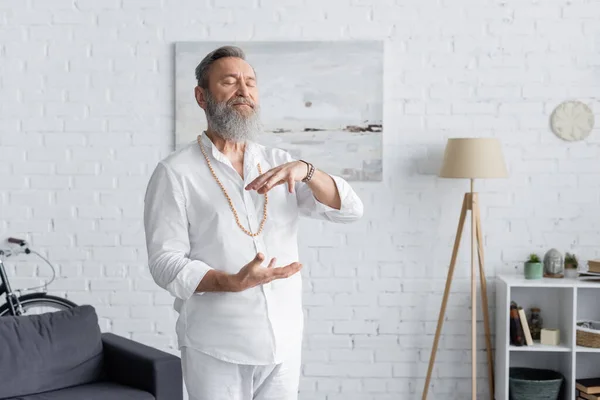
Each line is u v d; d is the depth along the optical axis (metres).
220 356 2.04
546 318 4.13
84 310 3.64
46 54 4.18
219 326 2.04
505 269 4.16
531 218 4.15
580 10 4.09
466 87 4.12
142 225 4.21
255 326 2.04
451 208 4.16
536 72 4.11
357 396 4.21
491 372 4.03
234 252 2.05
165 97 4.18
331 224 4.18
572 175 4.13
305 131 4.12
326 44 4.10
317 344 4.21
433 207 4.16
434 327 4.19
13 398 3.27
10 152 4.20
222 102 2.07
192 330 2.07
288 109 4.12
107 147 4.20
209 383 2.07
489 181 4.14
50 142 4.20
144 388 3.37
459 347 4.18
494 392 4.14
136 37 4.16
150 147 4.19
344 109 4.11
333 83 4.11
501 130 4.12
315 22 4.12
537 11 4.10
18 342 3.40
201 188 2.09
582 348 3.86
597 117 4.11
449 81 4.12
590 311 4.13
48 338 3.47
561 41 4.11
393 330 4.20
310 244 4.19
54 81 4.18
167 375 3.34
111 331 4.24
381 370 4.20
